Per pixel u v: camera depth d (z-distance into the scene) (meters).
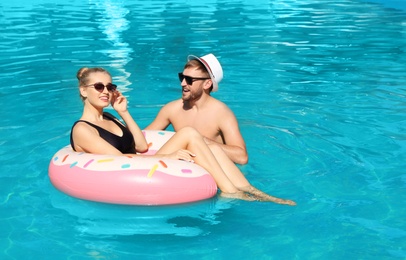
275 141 5.05
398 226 3.49
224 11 12.10
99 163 3.92
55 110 5.90
